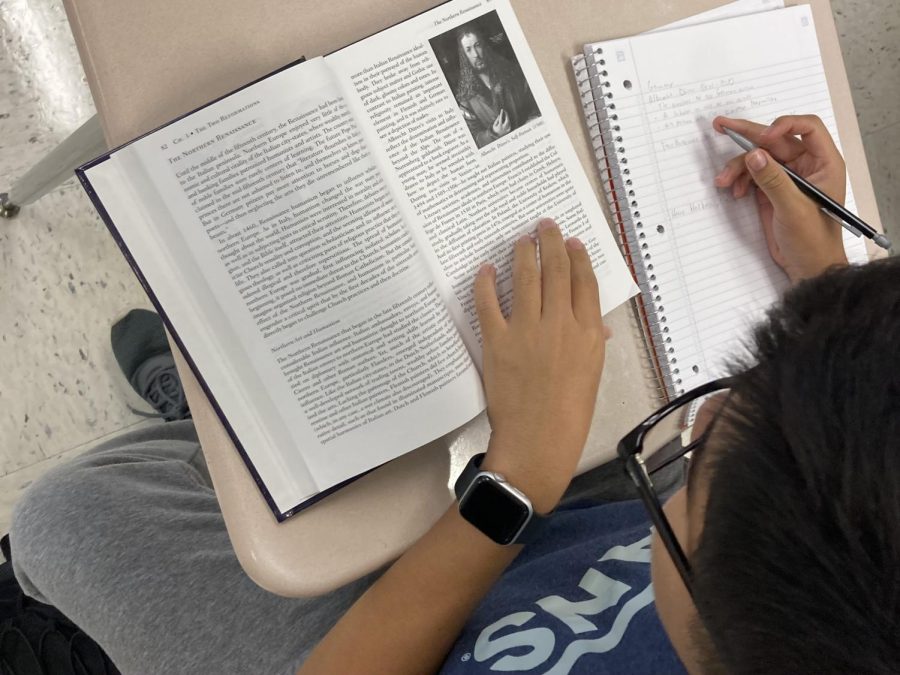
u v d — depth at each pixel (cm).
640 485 36
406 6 48
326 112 42
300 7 46
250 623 62
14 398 97
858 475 20
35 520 69
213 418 44
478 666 46
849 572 20
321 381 44
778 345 24
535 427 45
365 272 43
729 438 24
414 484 48
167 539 66
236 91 41
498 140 48
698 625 27
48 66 97
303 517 45
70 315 99
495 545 45
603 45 50
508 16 48
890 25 117
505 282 49
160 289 42
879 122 117
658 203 53
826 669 20
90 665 91
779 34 56
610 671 42
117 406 101
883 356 21
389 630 45
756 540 22
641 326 53
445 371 45
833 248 54
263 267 43
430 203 47
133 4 44
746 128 53
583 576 51
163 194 41
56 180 84
